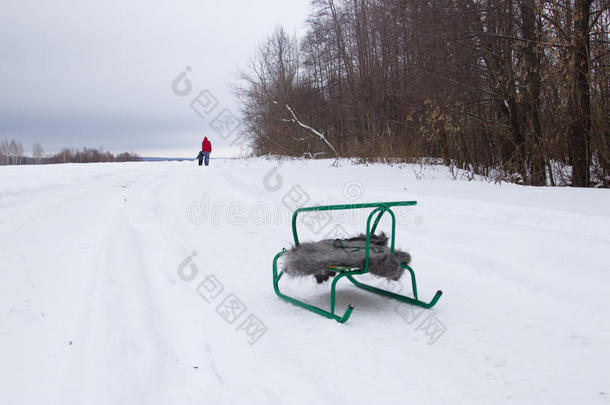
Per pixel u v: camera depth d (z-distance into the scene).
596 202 7.03
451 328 3.71
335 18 30.42
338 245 4.52
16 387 2.65
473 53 14.38
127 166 27.70
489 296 4.47
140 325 3.65
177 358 3.22
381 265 4.00
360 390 2.73
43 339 3.32
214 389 2.76
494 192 8.94
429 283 4.98
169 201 11.30
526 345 3.35
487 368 3.00
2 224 7.70
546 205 6.92
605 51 10.39
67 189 12.88
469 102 14.51
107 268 5.16
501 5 12.88
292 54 32.91
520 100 12.51
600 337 3.45
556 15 10.61
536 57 11.95
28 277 4.78
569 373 2.92
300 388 2.74
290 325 3.83
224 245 6.89
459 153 14.90
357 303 4.43
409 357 3.18
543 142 11.52
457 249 5.96
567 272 4.69
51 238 6.65
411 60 17.72
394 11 17.34
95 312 3.84
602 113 10.23
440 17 14.15
